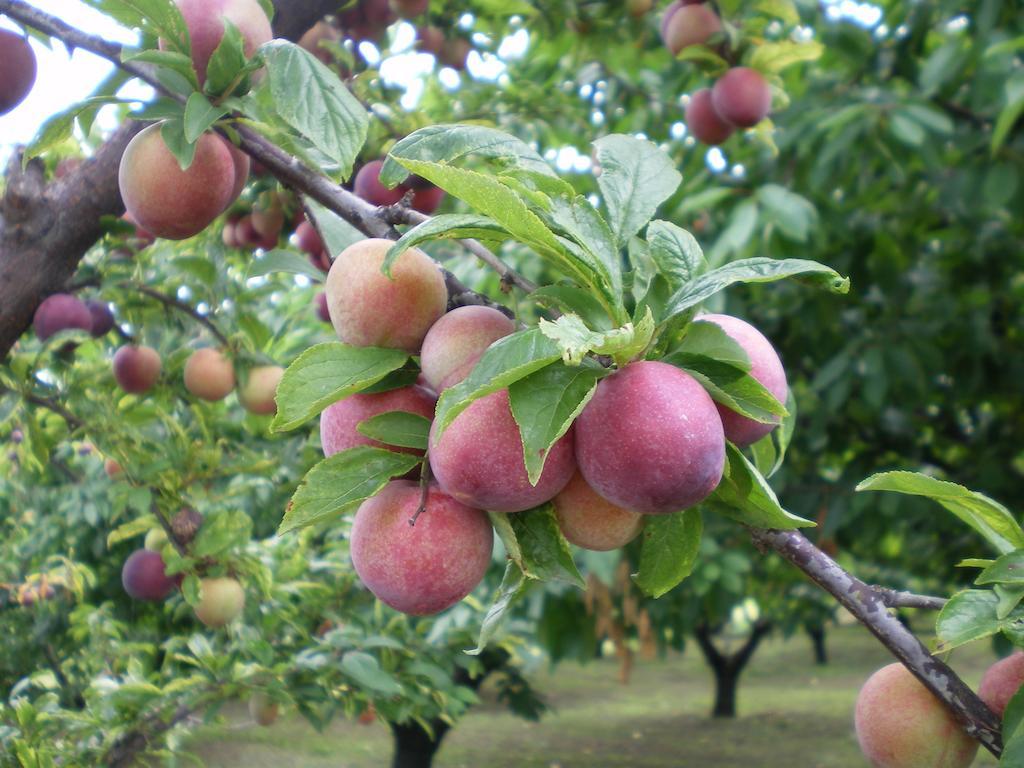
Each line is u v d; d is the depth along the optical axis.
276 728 11.52
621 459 0.92
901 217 4.61
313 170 1.39
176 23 1.32
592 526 1.09
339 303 1.10
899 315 4.52
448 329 1.06
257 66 1.31
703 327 1.01
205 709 3.17
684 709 16.44
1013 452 5.10
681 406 0.93
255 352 2.90
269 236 2.77
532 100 3.53
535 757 12.31
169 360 2.97
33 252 1.75
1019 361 4.74
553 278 4.05
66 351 2.62
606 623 4.66
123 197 1.48
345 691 3.52
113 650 3.83
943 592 6.20
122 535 2.94
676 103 4.36
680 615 5.04
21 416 2.69
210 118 1.27
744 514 1.12
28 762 2.66
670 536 1.15
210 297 2.85
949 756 1.19
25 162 1.38
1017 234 4.61
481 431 0.96
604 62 4.14
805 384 5.36
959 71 3.73
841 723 14.33
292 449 3.55
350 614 3.82
